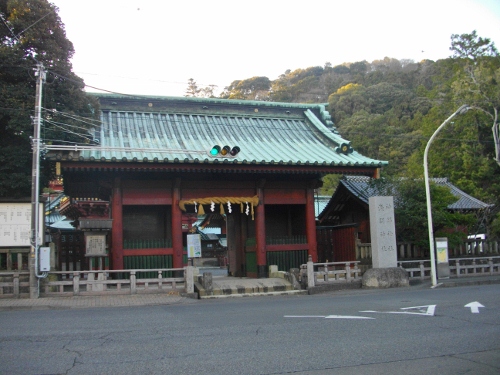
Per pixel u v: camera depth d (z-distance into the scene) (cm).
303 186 2477
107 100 2498
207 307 1599
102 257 2202
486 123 4491
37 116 1839
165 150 1934
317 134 2705
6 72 2000
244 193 2375
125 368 769
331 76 11600
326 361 801
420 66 9712
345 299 1772
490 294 1752
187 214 4309
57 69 2070
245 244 2650
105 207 2886
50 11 2066
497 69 4578
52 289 1942
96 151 2020
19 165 2022
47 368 773
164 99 2594
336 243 2898
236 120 2692
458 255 2920
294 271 2172
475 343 920
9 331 1102
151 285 2080
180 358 830
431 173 4628
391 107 8212
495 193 4331
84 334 1057
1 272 1852
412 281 2441
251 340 970
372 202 2320
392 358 816
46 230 2272
